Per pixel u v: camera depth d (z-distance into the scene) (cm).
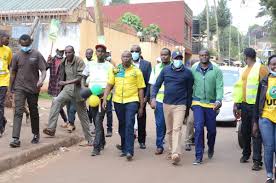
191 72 866
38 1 2245
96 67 944
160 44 2939
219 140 1181
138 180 745
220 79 880
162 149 963
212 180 757
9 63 947
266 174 799
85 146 1021
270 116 732
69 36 1969
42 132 1065
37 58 897
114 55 2388
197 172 810
